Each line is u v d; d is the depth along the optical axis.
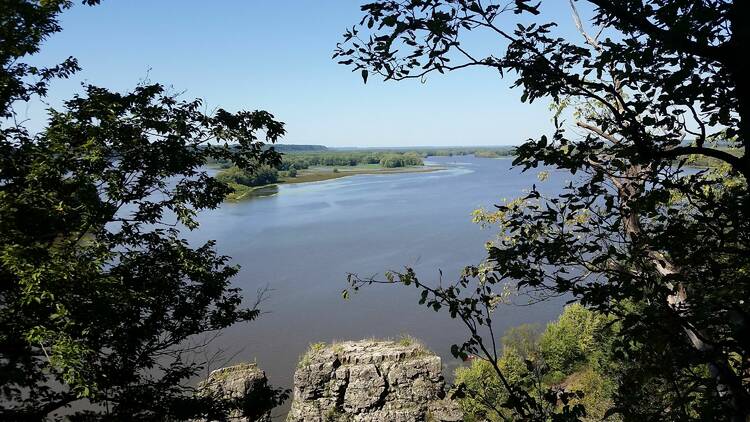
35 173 8.14
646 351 4.07
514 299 43.56
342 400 18.56
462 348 4.53
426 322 38.09
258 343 34.22
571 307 32.41
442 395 18.72
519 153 4.43
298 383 18.73
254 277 48.09
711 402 3.65
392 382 18.45
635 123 4.20
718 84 3.90
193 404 10.23
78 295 8.06
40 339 7.00
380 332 36.19
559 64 4.47
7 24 8.41
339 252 57.16
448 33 4.06
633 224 5.64
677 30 3.46
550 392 4.36
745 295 3.45
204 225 79.06
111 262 10.17
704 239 4.21
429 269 47.88
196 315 10.55
